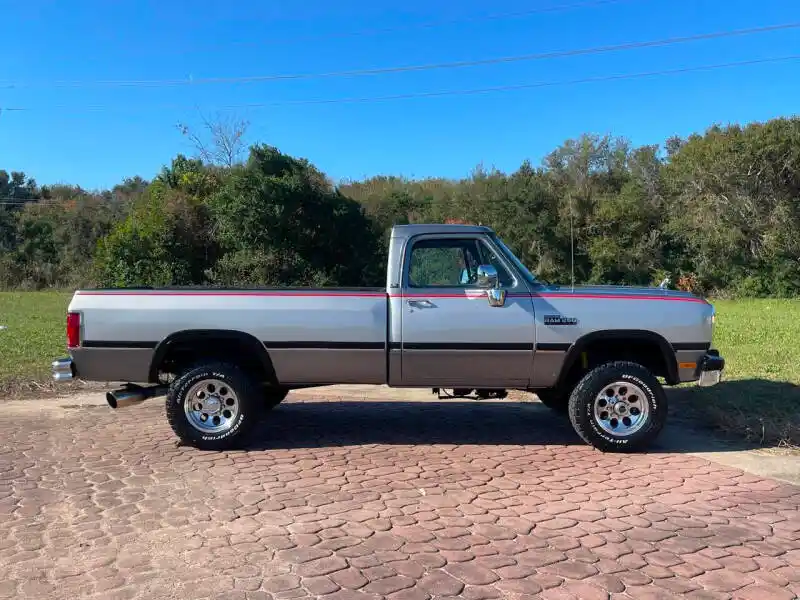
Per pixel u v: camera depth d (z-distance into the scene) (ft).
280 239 83.71
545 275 109.29
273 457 20.33
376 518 15.42
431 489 17.47
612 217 110.73
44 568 12.78
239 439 20.89
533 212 112.27
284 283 83.61
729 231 106.42
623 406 20.80
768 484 18.02
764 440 21.98
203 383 20.84
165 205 92.12
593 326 20.48
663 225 112.98
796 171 101.14
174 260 90.99
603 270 113.39
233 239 85.05
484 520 15.34
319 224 85.66
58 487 17.42
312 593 11.86
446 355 20.61
